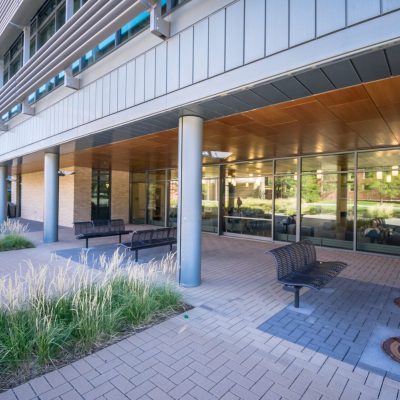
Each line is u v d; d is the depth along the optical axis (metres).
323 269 5.12
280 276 4.55
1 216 14.77
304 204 10.63
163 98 5.21
